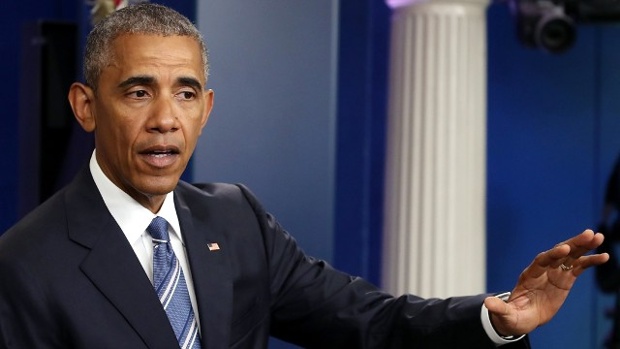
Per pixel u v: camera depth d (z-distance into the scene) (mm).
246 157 6250
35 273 3260
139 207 3434
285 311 3916
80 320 3252
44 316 3240
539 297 3523
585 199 10195
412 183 8031
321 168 6406
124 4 6059
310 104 6379
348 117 8602
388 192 8219
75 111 3414
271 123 6309
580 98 10164
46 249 3307
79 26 6848
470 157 8047
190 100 3279
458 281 8039
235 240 3703
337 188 8672
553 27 8250
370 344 3840
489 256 10055
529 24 8336
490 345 3604
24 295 3238
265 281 3764
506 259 10086
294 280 3900
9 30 8836
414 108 8008
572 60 10133
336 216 8711
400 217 8086
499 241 10062
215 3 6148
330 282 3941
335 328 3871
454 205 8000
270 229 3893
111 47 3234
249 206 3904
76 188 3461
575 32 8312
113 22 3256
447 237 8000
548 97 10117
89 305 3277
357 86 8586
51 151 7059
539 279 3508
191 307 3418
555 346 10203
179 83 3234
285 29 6328
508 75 10047
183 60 3234
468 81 8000
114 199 3422
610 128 10203
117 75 3215
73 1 8820
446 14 7957
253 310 3695
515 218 10094
